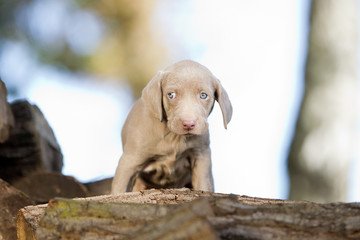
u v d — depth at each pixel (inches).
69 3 803.4
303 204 189.5
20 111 352.8
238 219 183.3
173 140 276.4
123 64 821.9
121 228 184.1
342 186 557.0
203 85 259.4
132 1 831.7
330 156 558.9
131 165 280.7
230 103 271.7
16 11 765.3
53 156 377.7
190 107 252.8
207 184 285.6
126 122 295.4
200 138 280.8
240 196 211.8
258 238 181.9
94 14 823.7
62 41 800.9
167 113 262.1
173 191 219.8
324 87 573.6
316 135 565.0
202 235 158.1
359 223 181.6
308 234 181.9
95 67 808.3
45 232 188.5
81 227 185.9
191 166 290.4
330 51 577.9
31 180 330.0
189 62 269.4
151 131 275.3
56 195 328.2
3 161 341.7
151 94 263.4
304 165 561.0
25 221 211.0
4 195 260.1
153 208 185.3
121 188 280.4
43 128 365.1
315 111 570.3
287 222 182.9
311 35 585.9
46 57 779.4
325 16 580.7
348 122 570.6
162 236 161.5
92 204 188.2
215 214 184.4
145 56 832.3
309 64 582.6
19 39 765.3
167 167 285.1
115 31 829.8
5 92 333.4
